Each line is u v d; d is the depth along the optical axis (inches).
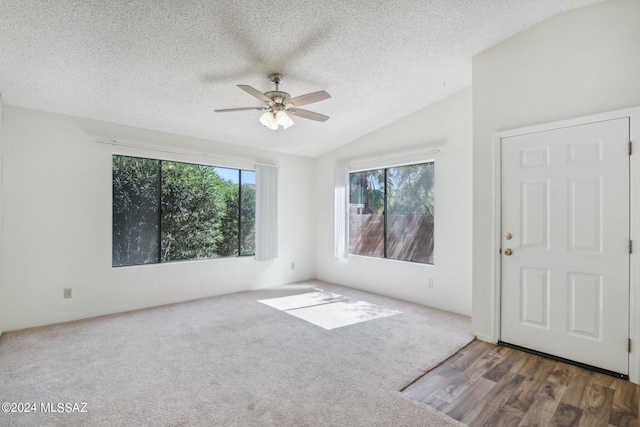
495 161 115.2
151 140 159.8
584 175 96.8
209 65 111.3
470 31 107.1
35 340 115.6
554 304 102.7
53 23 85.0
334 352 107.0
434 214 159.5
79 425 69.6
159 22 88.2
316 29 98.6
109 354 104.7
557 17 102.3
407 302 168.1
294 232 218.8
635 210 88.0
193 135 172.6
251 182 201.0
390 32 104.0
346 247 200.2
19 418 71.6
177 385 86.0
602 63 94.3
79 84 116.2
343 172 201.6
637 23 89.0
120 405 76.9
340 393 82.5
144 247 159.2
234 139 183.0
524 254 109.1
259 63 113.8
